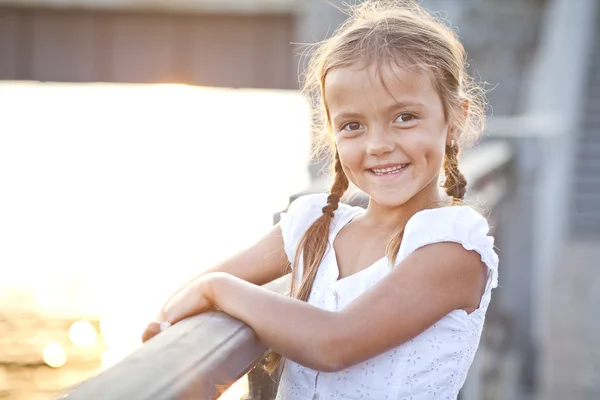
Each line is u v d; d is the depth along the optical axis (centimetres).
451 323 147
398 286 141
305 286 159
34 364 572
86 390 88
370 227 161
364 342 135
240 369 116
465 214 149
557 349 679
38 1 1194
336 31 184
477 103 183
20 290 727
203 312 134
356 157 152
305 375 154
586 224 1045
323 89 162
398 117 149
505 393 571
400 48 148
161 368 96
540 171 720
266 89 1238
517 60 705
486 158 453
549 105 920
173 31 1230
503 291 630
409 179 150
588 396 565
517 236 686
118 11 1222
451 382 148
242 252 175
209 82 1247
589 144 1087
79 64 1242
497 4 692
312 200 172
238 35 1228
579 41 1098
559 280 877
